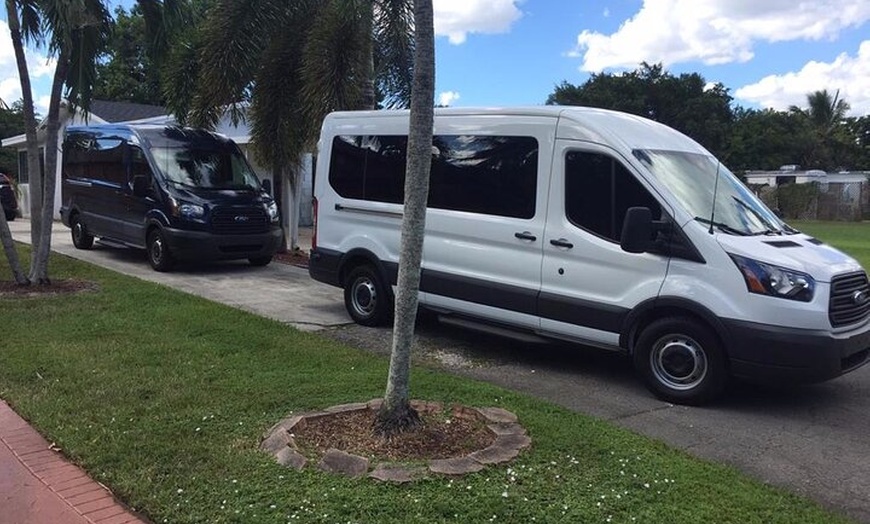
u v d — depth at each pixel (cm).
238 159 1352
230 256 1237
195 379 574
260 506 368
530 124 681
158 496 381
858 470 462
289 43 1309
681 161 650
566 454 436
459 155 735
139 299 897
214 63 1239
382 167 818
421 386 573
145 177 1248
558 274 652
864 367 718
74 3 864
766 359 545
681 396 586
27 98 973
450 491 382
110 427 472
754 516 371
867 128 6619
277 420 484
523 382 643
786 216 4062
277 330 755
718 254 564
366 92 1248
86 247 1494
